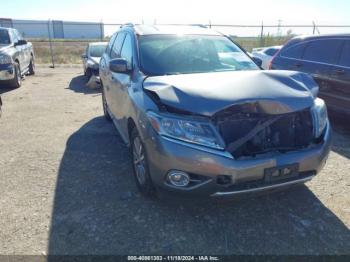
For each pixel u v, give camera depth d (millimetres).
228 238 2754
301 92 2943
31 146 4898
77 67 16953
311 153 2830
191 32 4312
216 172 2611
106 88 5379
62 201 3314
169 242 2707
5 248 2629
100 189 3549
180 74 3457
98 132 5562
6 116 6730
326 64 5672
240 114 2717
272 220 2988
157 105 2895
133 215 3061
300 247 2643
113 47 5352
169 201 3141
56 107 7551
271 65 6922
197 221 2977
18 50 10797
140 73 3525
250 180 2674
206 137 2621
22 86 10641
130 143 3646
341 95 5387
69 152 4637
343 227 2881
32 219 3010
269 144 2793
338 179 3736
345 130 5652
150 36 4055
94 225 2920
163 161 2732
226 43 4270
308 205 3213
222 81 2982
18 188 3590
